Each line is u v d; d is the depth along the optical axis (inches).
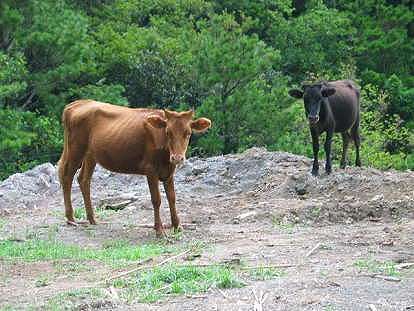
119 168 550.0
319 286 371.6
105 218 605.3
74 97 1327.5
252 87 1145.4
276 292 364.5
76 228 570.3
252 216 584.7
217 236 525.0
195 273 404.5
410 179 634.8
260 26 1813.5
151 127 523.5
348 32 1803.6
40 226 583.2
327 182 655.8
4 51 1240.8
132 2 1670.8
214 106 1114.1
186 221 583.8
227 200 663.1
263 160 742.5
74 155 574.9
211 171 746.2
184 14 1699.1
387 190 616.4
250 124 1120.8
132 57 1360.7
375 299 348.5
